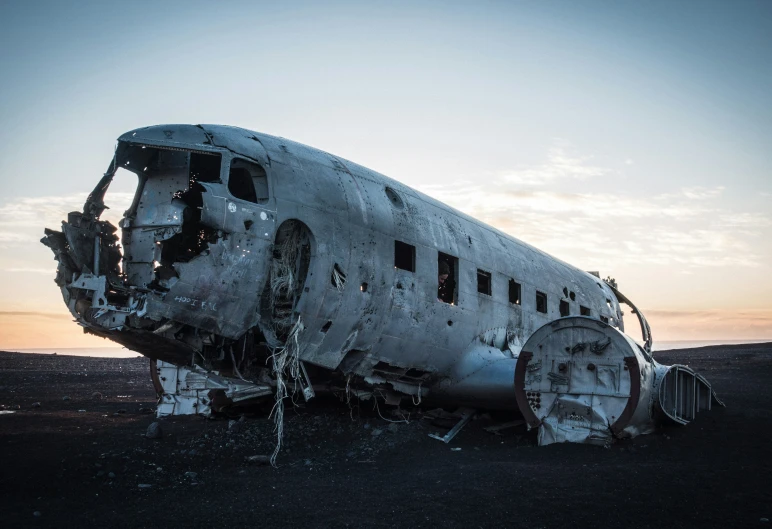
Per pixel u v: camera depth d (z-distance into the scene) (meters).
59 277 8.09
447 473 7.59
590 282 17.20
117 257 8.31
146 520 5.72
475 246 12.20
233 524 5.64
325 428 10.10
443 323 10.90
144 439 9.41
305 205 8.89
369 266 9.55
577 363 9.42
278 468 8.10
